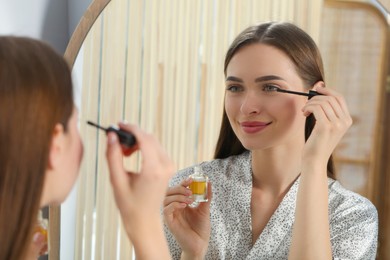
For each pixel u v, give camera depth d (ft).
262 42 3.66
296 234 3.34
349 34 9.09
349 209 3.78
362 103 9.23
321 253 3.30
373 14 9.04
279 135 3.69
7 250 1.76
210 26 4.85
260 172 3.99
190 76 4.89
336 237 3.73
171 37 4.79
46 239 2.27
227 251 3.97
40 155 1.76
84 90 4.57
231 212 4.01
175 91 4.88
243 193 4.02
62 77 1.82
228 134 4.30
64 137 1.88
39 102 1.74
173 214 3.79
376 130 9.23
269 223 3.85
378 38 9.09
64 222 4.59
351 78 9.19
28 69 1.74
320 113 3.43
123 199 2.01
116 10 4.57
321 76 3.86
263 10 4.81
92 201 4.70
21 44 1.80
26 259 1.82
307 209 3.34
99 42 4.55
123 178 2.00
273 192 3.97
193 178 3.75
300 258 3.30
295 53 3.66
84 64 4.53
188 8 4.80
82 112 4.61
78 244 4.65
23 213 1.76
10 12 4.68
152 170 2.00
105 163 4.72
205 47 4.89
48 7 5.10
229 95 3.79
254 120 3.67
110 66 4.64
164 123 4.90
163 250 2.08
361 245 3.69
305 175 3.40
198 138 5.01
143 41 4.72
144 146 2.00
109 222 4.77
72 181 1.95
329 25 9.07
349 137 9.30
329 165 4.19
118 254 4.81
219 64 4.93
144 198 2.01
